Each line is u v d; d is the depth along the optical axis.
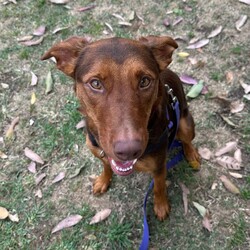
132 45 0.38
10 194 0.56
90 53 0.38
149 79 0.38
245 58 0.66
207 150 0.57
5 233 0.53
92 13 0.74
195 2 0.73
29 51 0.70
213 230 0.52
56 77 0.66
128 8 0.74
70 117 0.62
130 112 0.36
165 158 0.46
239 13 0.71
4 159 0.59
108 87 0.37
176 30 0.70
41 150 0.60
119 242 0.52
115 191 0.55
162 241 0.51
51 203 0.55
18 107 0.64
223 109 0.61
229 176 0.55
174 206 0.54
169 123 0.46
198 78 0.64
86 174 0.57
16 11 0.75
